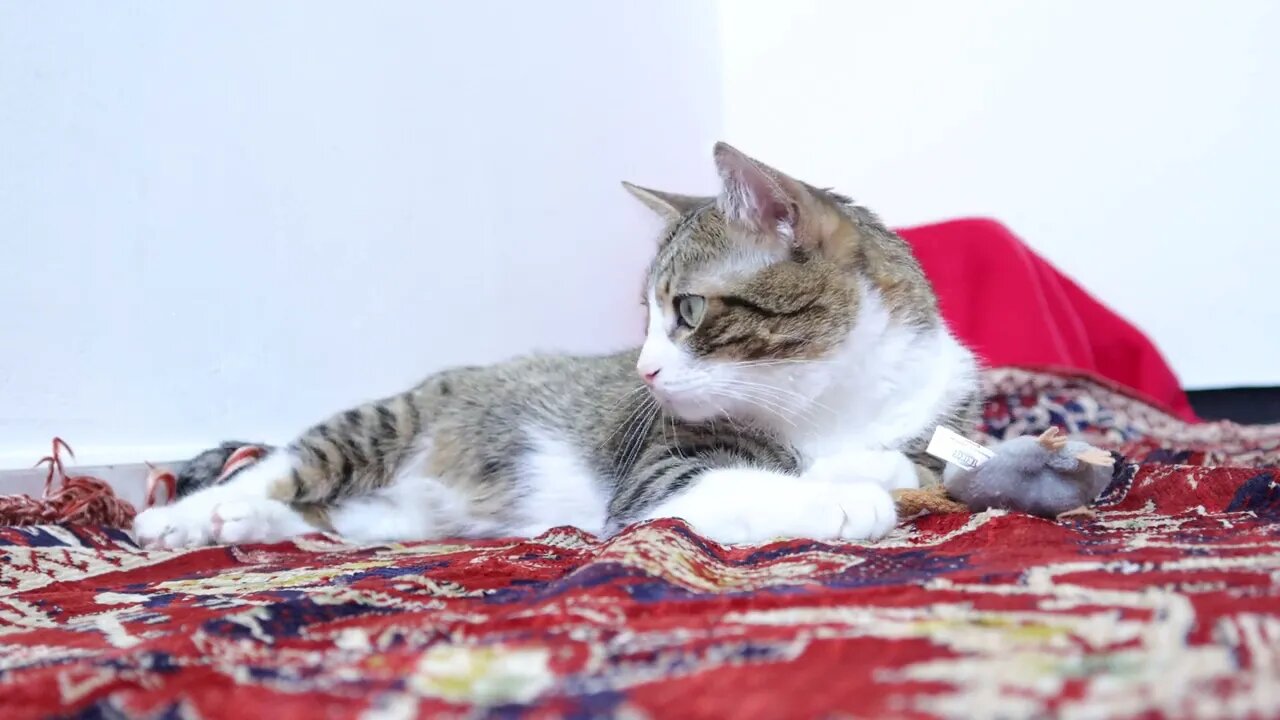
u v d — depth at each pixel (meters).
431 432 2.29
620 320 3.64
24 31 2.10
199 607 1.25
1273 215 3.13
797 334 1.79
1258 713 0.50
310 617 1.01
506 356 3.19
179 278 2.38
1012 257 2.90
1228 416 3.28
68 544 1.79
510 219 3.21
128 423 2.29
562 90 3.41
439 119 2.97
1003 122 3.57
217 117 2.44
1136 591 0.86
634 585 1.01
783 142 4.12
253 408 2.54
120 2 2.26
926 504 1.61
